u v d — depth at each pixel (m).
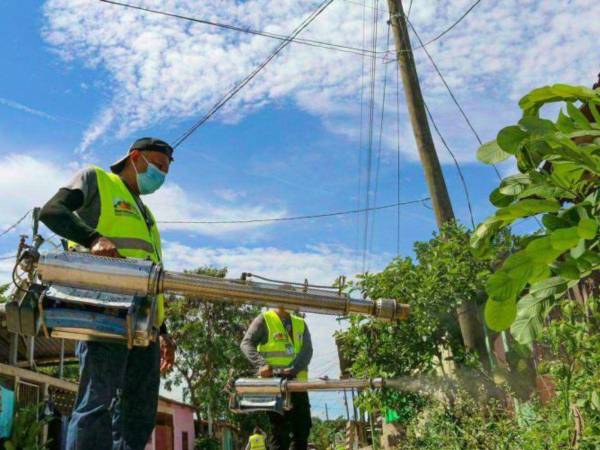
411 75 10.08
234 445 39.31
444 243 7.09
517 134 2.12
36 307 2.36
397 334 7.02
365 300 2.52
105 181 3.22
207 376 35.06
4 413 12.70
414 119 9.80
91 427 2.74
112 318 2.37
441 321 7.21
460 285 6.85
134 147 3.50
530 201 2.05
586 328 3.96
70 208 2.95
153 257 3.35
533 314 2.12
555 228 1.94
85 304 2.36
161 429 29.62
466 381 6.61
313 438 38.66
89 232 2.77
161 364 3.58
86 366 2.83
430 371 6.87
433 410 6.06
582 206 1.93
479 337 7.04
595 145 2.00
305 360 6.44
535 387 6.22
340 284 7.39
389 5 10.43
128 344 2.36
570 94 2.22
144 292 2.38
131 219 3.26
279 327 6.40
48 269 2.36
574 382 4.00
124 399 3.18
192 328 34.44
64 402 17.58
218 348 34.69
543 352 5.12
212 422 38.03
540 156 2.10
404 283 7.11
